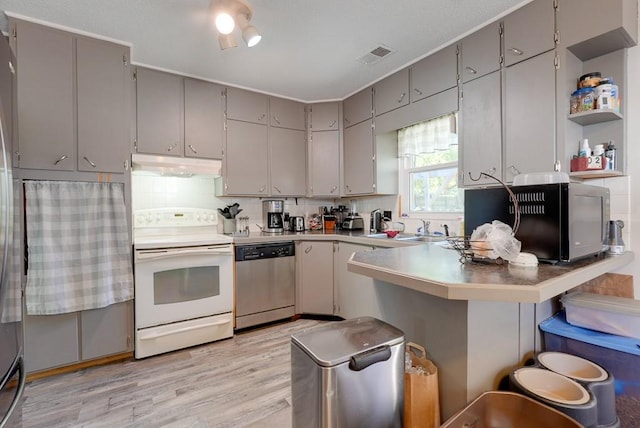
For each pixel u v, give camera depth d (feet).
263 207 11.66
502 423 3.80
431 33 7.31
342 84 10.21
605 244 5.36
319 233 10.71
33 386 6.42
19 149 6.40
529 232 4.41
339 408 3.41
